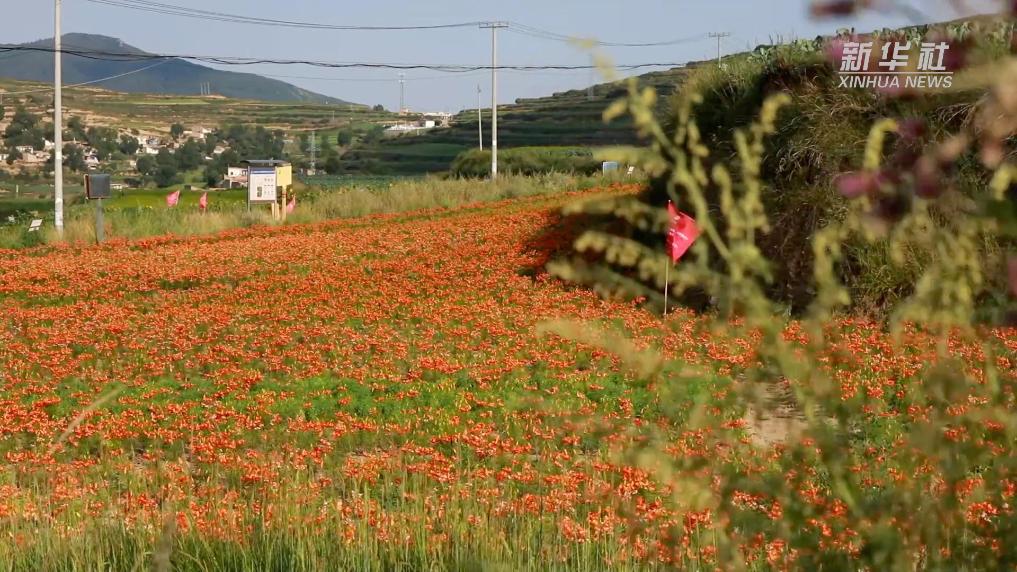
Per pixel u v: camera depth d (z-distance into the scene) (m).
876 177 2.04
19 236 44.44
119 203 79.69
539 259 31.89
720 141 21.33
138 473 12.12
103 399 4.26
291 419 15.33
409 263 33.81
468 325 23.69
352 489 11.39
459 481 10.38
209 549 7.39
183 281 32.31
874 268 17.83
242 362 20.14
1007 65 1.63
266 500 9.30
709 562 5.12
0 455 13.99
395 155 170.25
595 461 10.66
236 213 50.12
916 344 2.86
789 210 18.28
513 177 59.25
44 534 8.27
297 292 29.42
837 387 2.43
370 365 19.48
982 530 2.39
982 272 2.19
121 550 7.49
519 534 7.90
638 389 15.82
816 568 2.45
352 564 7.21
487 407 15.61
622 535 6.66
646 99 2.27
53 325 25.91
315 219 49.78
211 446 13.33
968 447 2.30
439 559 7.30
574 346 19.09
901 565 2.28
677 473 2.67
